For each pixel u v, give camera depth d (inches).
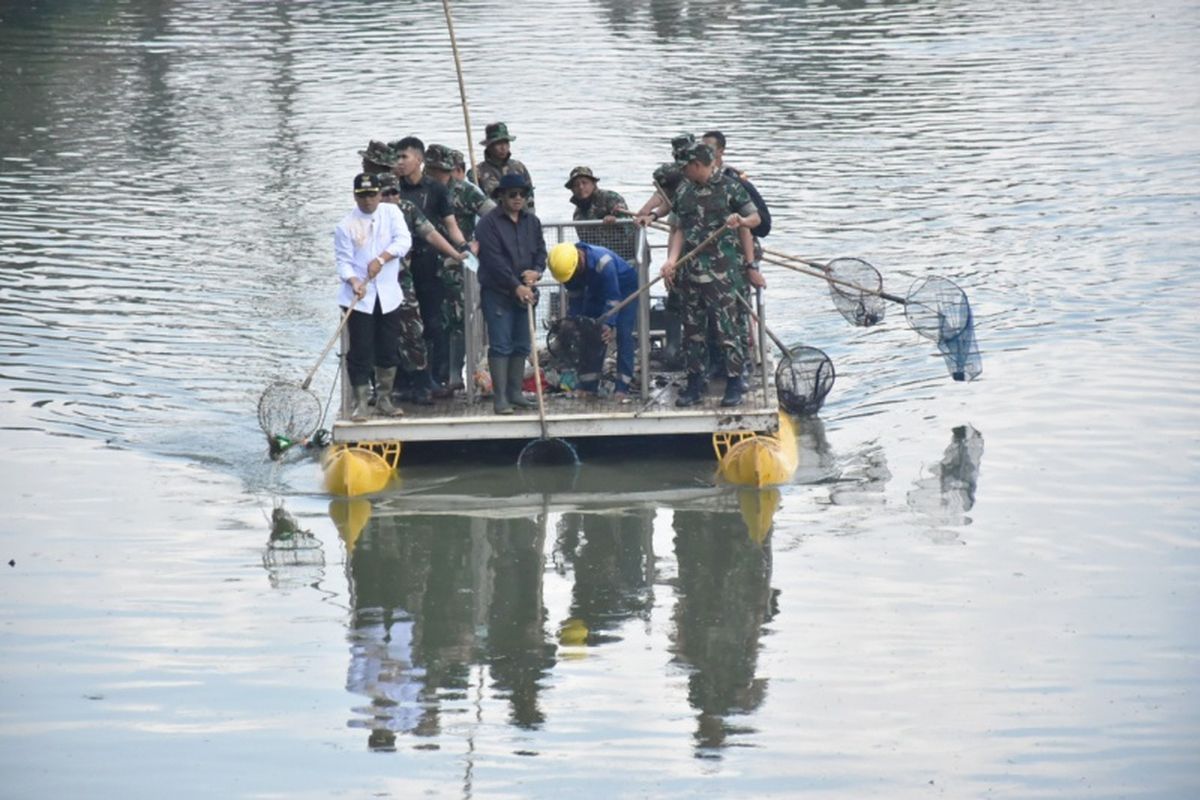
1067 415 2119.8
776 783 1275.8
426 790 1270.9
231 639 1545.3
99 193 3499.0
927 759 1306.6
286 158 3826.3
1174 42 5319.9
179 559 1732.3
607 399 2079.2
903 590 1630.2
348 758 1322.6
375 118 4244.6
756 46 5374.0
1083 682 1429.6
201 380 2314.2
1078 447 2007.9
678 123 4111.7
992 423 2107.5
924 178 3506.4
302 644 1539.1
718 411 1995.6
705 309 1994.3
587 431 1987.0
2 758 1322.6
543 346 2175.2
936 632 1534.2
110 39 5629.9
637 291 2022.6
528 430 1985.7
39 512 1849.2
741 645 1521.9
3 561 1711.4
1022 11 6131.9
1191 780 1270.9
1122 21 5831.7
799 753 1322.6
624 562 1729.8
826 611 1590.8
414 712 1405.0
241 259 2967.5
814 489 1920.5
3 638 1535.4
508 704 1417.3
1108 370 2283.5
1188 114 4133.9
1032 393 2206.0
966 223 3115.2
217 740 1353.3
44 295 2726.4
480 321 2175.2
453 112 4274.1
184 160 3821.4
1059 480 1907.0
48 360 2388.0
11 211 3339.1
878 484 1924.2
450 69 4968.0
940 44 5378.9
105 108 4463.6
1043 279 2731.3
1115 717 1368.1
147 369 2354.8
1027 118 4141.2
